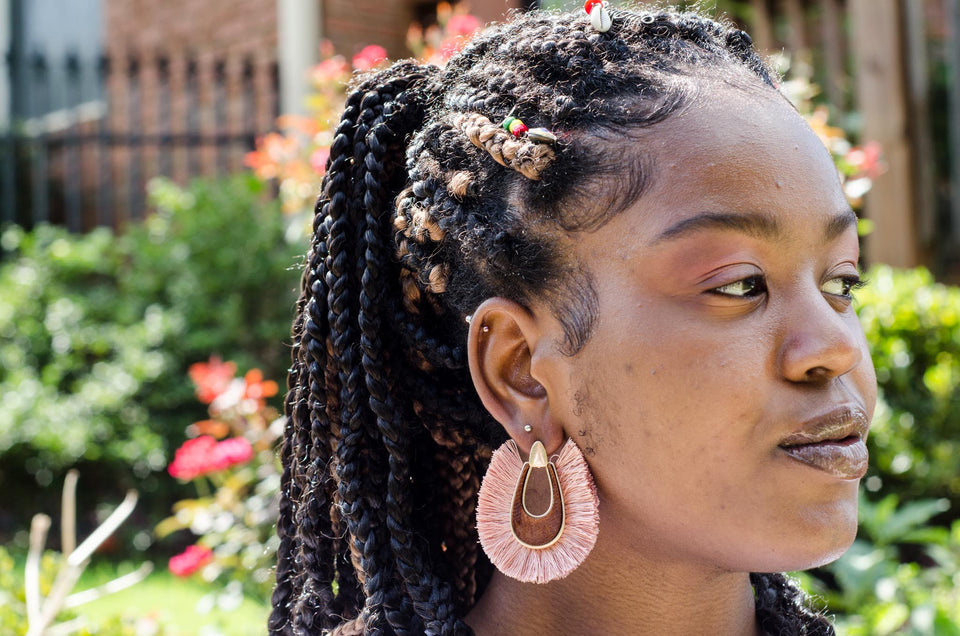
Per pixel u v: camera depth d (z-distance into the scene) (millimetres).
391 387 1191
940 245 5883
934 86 6160
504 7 3795
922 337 4082
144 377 5469
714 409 974
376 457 1201
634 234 1001
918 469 3668
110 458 5270
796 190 998
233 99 7340
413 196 1157
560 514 1064
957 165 5832
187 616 3900
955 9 5820
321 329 1211
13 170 7754
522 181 1061
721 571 1115
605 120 1034
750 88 1057
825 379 987
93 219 8578
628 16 1148
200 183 6250
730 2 6066
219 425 3533
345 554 1266
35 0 9734
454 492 1268
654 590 1113
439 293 1151
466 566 1290
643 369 992
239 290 5746
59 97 9109
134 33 8695
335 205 1202
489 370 1100
